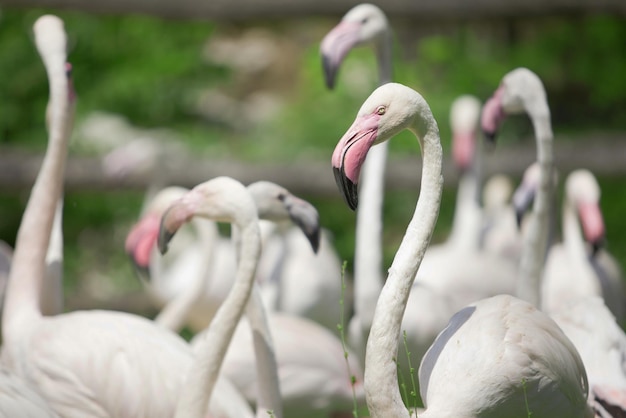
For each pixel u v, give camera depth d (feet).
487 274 38.04
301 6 47.80
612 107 68.03
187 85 62.69
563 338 20.25
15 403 20.25
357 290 29.01
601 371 23.02
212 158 50.88
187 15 48.16
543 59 65.67
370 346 19.21
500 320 19.93
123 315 25.16
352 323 29.86
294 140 60.23
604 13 47.85
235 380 28.78
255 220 22.76
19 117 58.39
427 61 64.18
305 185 48.08
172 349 24.27
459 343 19.75
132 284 54.80
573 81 67.31
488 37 68.18
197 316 40.45
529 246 25.98
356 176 18.94
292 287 37.52
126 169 47.21
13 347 25.21
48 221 26.43
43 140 57.93
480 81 63.52
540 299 26.11
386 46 30.68
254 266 22.74
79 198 55.31
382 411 19.01
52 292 27.71
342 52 30.01
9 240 55.83
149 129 61.41
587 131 67.21
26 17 58.95
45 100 58.75
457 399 19.19
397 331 19.27
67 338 24.45
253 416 24.40
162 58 60.29
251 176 47.98
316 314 37.91
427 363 20.13
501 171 49.19
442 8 47.67
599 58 65.36
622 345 23.70
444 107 59.93
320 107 61.67
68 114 26.63
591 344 23.56
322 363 29.96
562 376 19.71
